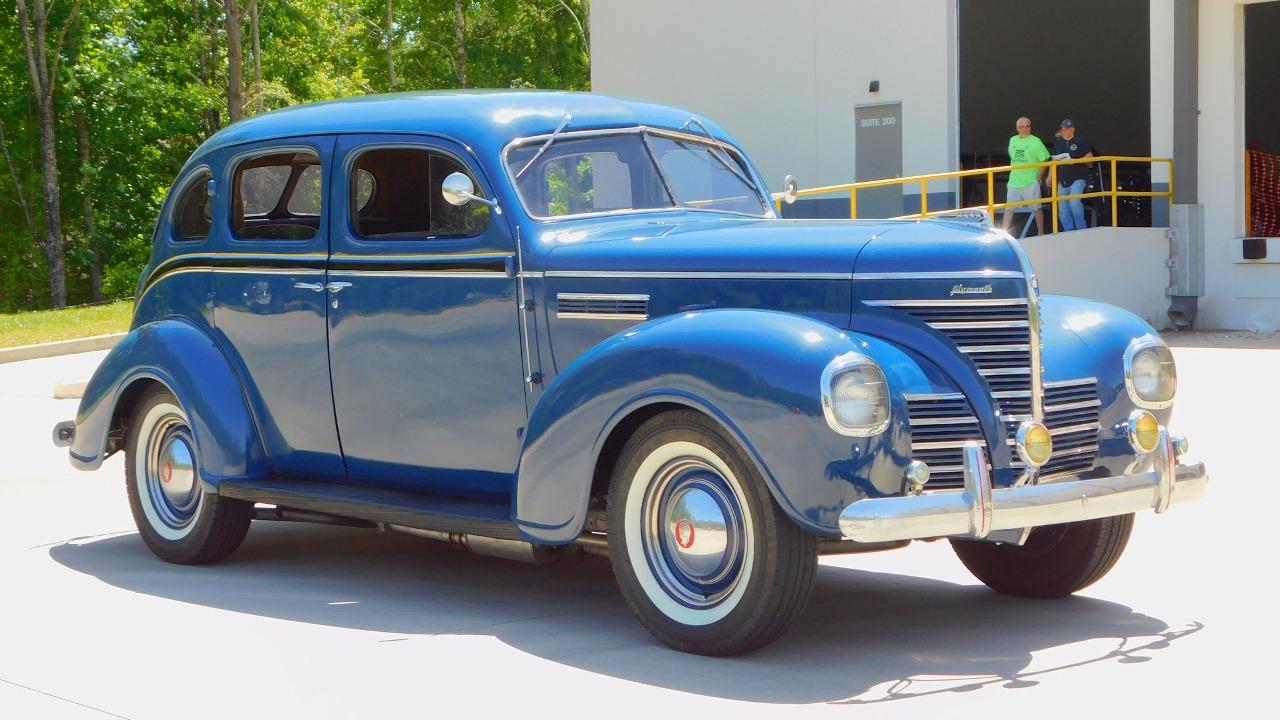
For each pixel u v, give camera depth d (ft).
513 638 17.04
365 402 19.60
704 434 15.47
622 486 16.34
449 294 18.63
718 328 15.44
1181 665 15.58
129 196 141.28
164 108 140.26
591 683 15.02
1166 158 60.75
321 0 152.25
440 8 160.45
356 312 19.52
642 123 20.15
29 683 15.23
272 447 20.86
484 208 18.44
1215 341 54.29
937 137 67.15
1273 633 16.96
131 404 22.35
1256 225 61.11
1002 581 19.27
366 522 19.95
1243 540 22.20
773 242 16.79
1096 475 17.29
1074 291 57.88
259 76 114.11
